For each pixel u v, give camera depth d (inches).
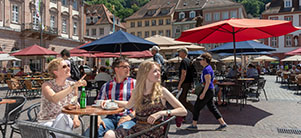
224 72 1169.4
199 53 791.1
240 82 404.8
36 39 1262.3
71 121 137.1
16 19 1171.3
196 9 2218.3
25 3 1202.0
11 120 171.3
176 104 117.5
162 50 496.4
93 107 130.1
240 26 243.4
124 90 162.1
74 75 279.3
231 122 256.5
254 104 372.8
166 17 2383.1
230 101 402.3
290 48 1867.6
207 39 350.9
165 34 2395.4
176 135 209.3
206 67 218.1
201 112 310.8
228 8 2041.1
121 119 144.3
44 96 142.6
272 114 297.4
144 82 118.3
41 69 1195.9
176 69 893.8
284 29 270.4
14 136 201.8
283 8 1909.4
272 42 1918.1
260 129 229.1
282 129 228.7
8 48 1114.1
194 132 218.8
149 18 2449.6
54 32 1334.9
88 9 2536.9
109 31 2410.2
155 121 116.9
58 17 1425.9
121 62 163.6
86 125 244.2
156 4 2539.4
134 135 98.7
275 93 522.9
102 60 1955.0
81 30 1643.7
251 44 455.5
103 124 140.0
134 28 2519.7
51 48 1362.0
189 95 479.5
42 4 1290.6
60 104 145.8
